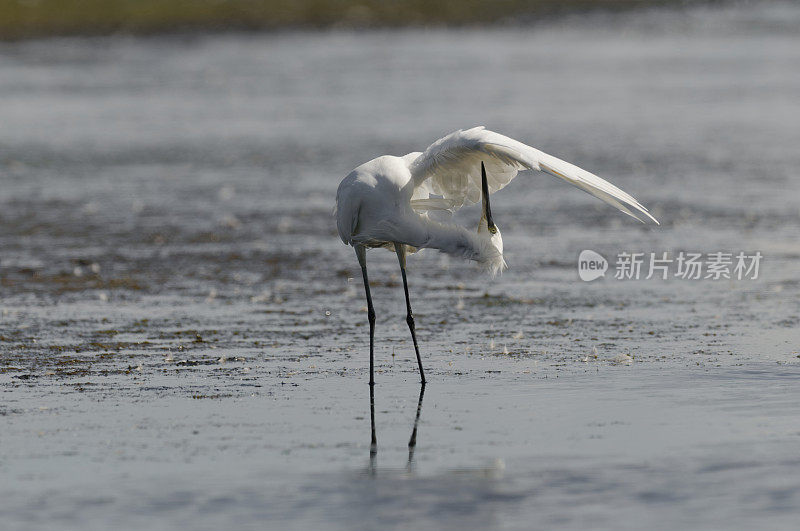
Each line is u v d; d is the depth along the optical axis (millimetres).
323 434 9828
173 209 23828
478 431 9875
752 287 16312
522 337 13531
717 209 22953
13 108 42031
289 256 19141
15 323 14359
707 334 13500
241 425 10086
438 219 11523
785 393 10930
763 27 69875
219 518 7918
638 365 12086
